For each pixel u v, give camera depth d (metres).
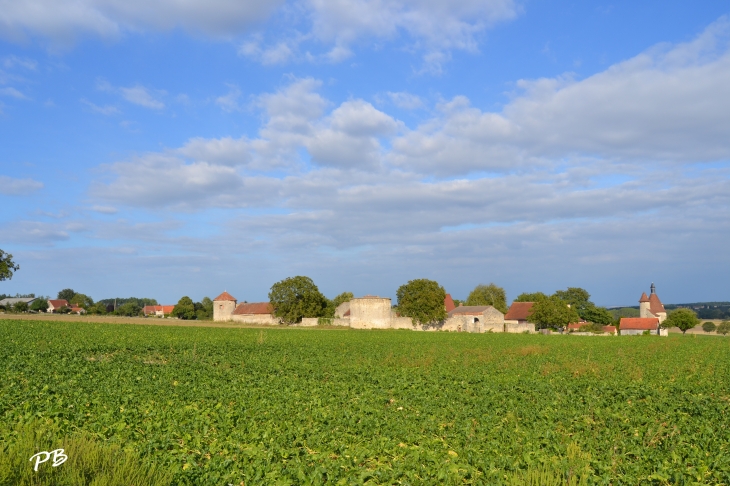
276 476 13.10
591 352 52.84
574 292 165.88
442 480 13.11
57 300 184.75
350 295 178.50
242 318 135.88
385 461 14.78
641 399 25.28
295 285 125.50
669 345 67.38
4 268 123.31
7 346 44.41
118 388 24.72
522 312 134.75
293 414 19.97
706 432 17.62
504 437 16.86
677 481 12.98
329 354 46.28
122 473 11.88
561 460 14.02
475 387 27.58
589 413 21.08
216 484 12.58
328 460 14.32
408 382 29.33
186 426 17.59
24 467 11.72
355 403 22.61
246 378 29.94
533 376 32.97
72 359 36.91
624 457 14.81
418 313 114.56
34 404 20.08
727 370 38.09
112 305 198.12
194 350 43.22
